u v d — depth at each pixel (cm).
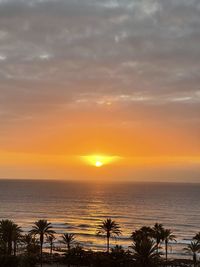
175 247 13212
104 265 8131
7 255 7325
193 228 18888
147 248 7088
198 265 9900
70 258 8988
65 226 18788
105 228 10481
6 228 8556
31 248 9769
